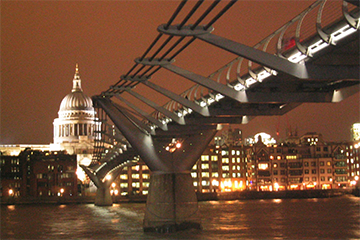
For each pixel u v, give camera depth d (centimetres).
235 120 6775
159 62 4756
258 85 4556
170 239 6769
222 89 4709
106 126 9631
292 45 3741
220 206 14938
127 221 10356
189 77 4762
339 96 4862
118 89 6931
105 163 14612
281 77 4256
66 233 8612
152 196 7219
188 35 3653
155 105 6781
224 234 7612
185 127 7162
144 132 7281
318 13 3272
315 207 13975
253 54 3659
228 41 3662
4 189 19700
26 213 13675
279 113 5966
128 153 10856
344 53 3625
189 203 7169
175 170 7194
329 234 7762
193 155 7231
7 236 8475
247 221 9869
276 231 8081
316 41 3450
